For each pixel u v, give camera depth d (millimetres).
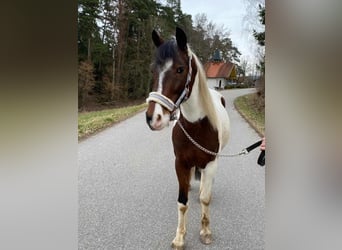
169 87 1546
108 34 16125
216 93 2947
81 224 2295
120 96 16688
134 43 17141
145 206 2643
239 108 10836
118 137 5945
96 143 5344
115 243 2033
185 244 2027
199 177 2592
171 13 18641
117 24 16219
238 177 3428
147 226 2279
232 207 2607
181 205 1999
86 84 14391
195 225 2297
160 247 1995
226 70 24766
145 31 17031
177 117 1880
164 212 2523
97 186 3137
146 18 17312
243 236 2117
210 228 2240
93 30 15203
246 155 4410
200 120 1820
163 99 1527
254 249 1944
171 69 1550
